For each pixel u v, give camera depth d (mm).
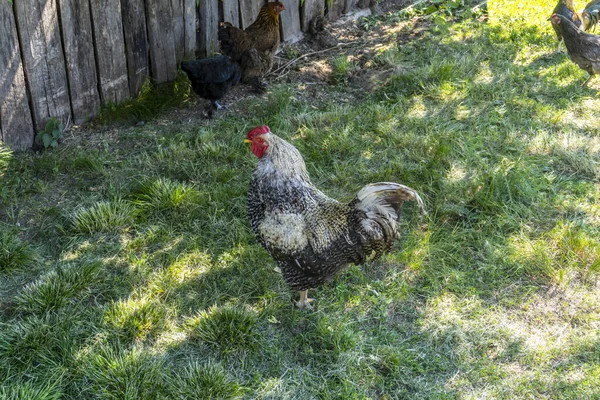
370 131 3441
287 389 2367
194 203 2982
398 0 4570
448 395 2348
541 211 2986
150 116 3492
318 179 3162
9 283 2652
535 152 3311
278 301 2629
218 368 2379
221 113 3545
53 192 3035
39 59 3145
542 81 3795
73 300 2596
